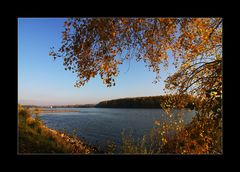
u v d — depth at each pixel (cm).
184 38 584
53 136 866
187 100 593
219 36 582
